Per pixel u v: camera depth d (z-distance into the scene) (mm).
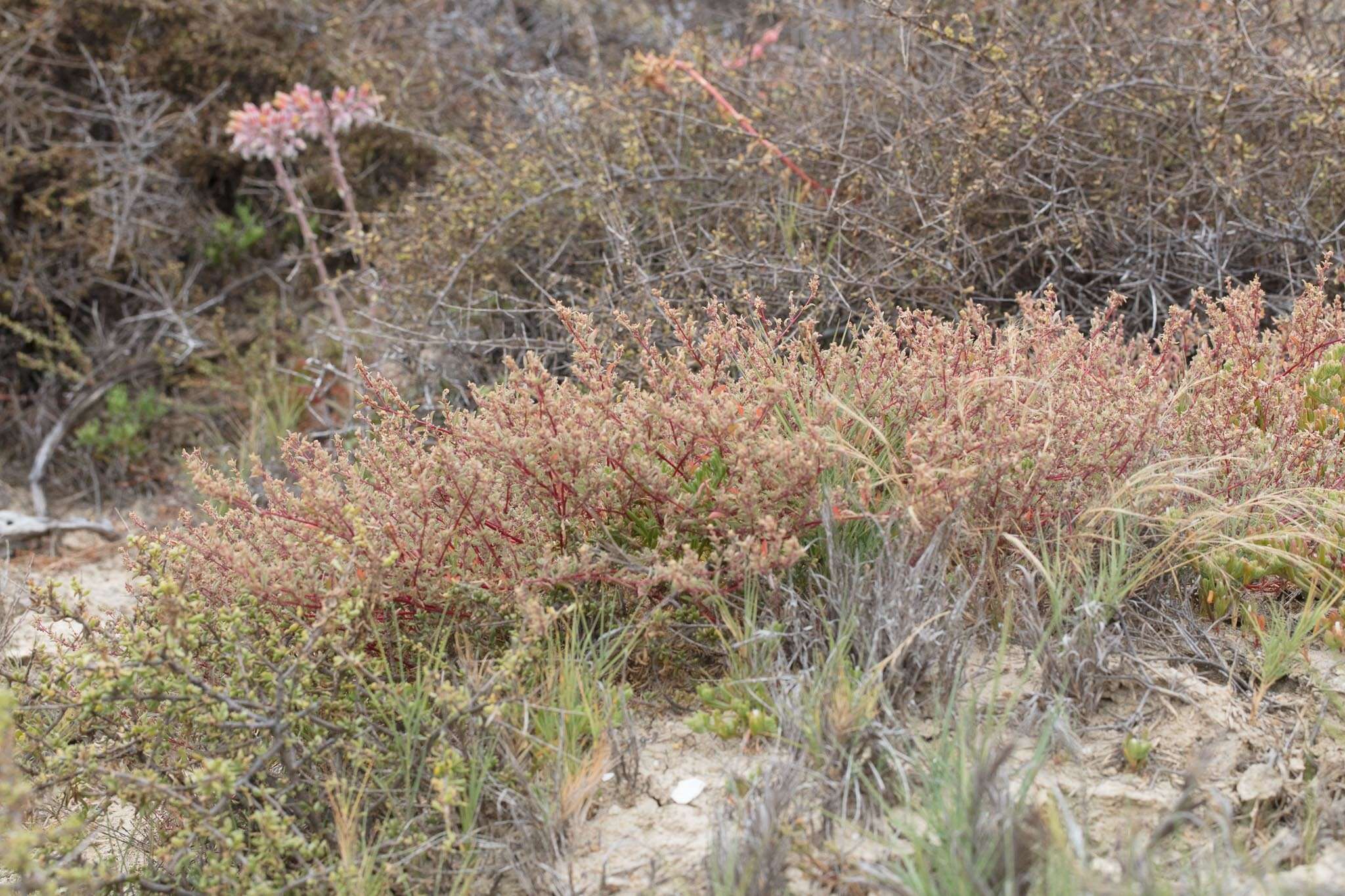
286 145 5535
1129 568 2947
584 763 2602
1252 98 4754
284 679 2598
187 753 2795
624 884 2396
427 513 2975
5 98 6523
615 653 2973
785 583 2957
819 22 5656
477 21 7781
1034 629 2781
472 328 5043
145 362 6441
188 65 6922
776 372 3270
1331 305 3713
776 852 2256
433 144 6535
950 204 4387
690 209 4977
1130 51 4980
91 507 5867
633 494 3020
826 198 4824
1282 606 3027
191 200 6887
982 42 5094
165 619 2562
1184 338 3658
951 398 3143
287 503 3064
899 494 2928
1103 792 2469
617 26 7824
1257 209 4605
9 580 4492
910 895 2133
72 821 2494
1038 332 3480
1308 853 2338
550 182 5066
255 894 2383
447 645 3043
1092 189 4777
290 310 6613
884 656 2684
